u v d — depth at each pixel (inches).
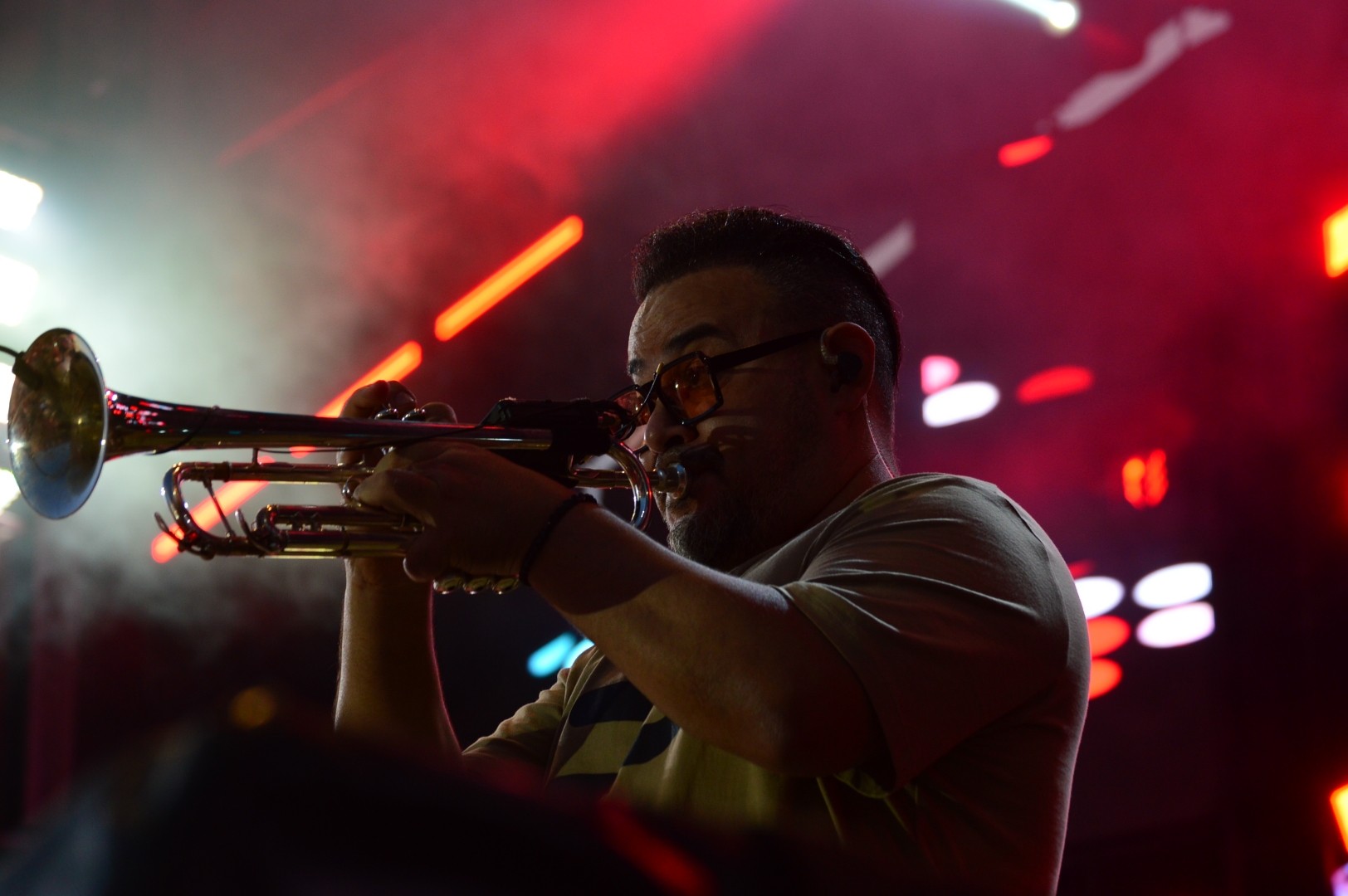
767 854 20.7
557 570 55.7
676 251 84.1
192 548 64.2
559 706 83.9
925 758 53.9
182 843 15.1
